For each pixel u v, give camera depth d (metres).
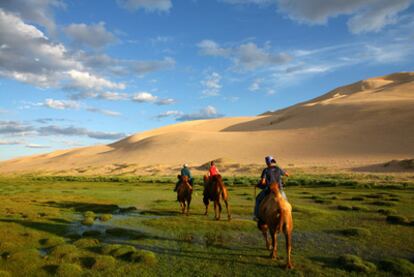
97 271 8.33
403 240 10.77
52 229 13.16
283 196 9.25
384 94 135.50
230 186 33.34
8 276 7.99
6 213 17.03
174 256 9.45
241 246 10.34
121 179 50.16
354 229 11.71
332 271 8.10
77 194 27.39
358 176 40.34
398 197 21.16
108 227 13.52
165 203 20.52
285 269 8.23
